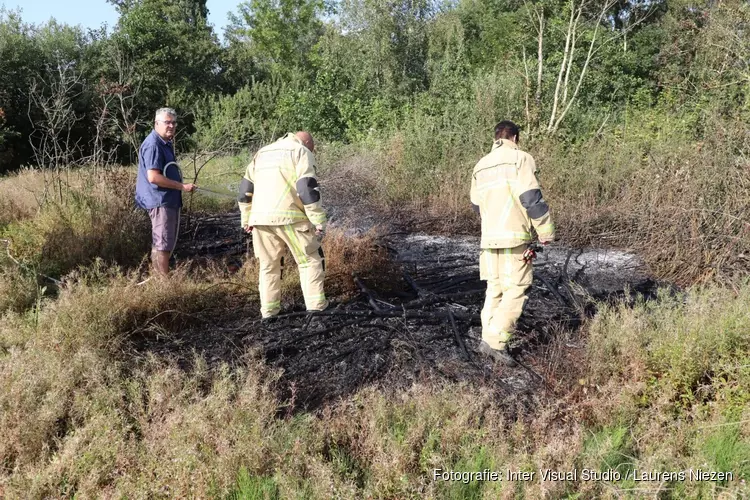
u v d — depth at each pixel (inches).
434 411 123.8
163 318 173.6
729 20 320.5
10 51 721.0
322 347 163.3
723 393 125.9
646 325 153.6
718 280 201.3
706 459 110.7
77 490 106.8
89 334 151.8
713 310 151.9
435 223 311.9
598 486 105.1
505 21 690.8
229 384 133.6
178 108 825.5
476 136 368.2
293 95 633.0
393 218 328.5
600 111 439.5
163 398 126.3
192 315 177.2
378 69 716.7
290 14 1189.1
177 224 212.5
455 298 199.2
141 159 206.5
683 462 111.0
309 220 168.1
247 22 1216.2
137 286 182.1
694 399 129.0
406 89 698.8
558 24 489.4
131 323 169.2
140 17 877.2
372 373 149.5
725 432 117.9
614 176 309.1
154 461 108.9
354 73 676.7
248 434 114.0
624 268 240.7
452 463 114.3
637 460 111.2
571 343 164.2
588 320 171.6
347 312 178.2
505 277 150.7
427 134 383.2
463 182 335.9
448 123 387.9
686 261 220.8
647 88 521.3
